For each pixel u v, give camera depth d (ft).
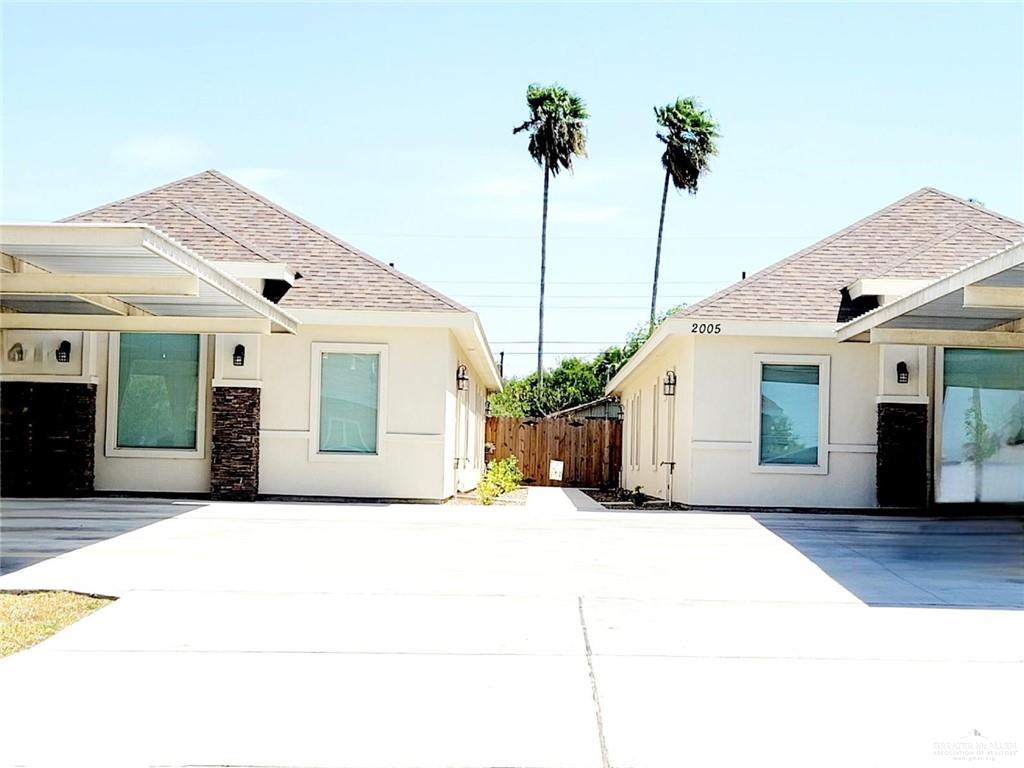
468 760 16.56
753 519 49.49
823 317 54.24
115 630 24.44
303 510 49.34
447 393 55.67
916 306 41.68
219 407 54.03
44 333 53.67
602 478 102.47
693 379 54.70
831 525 47.42
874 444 54.39
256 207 60.29
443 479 54.90
